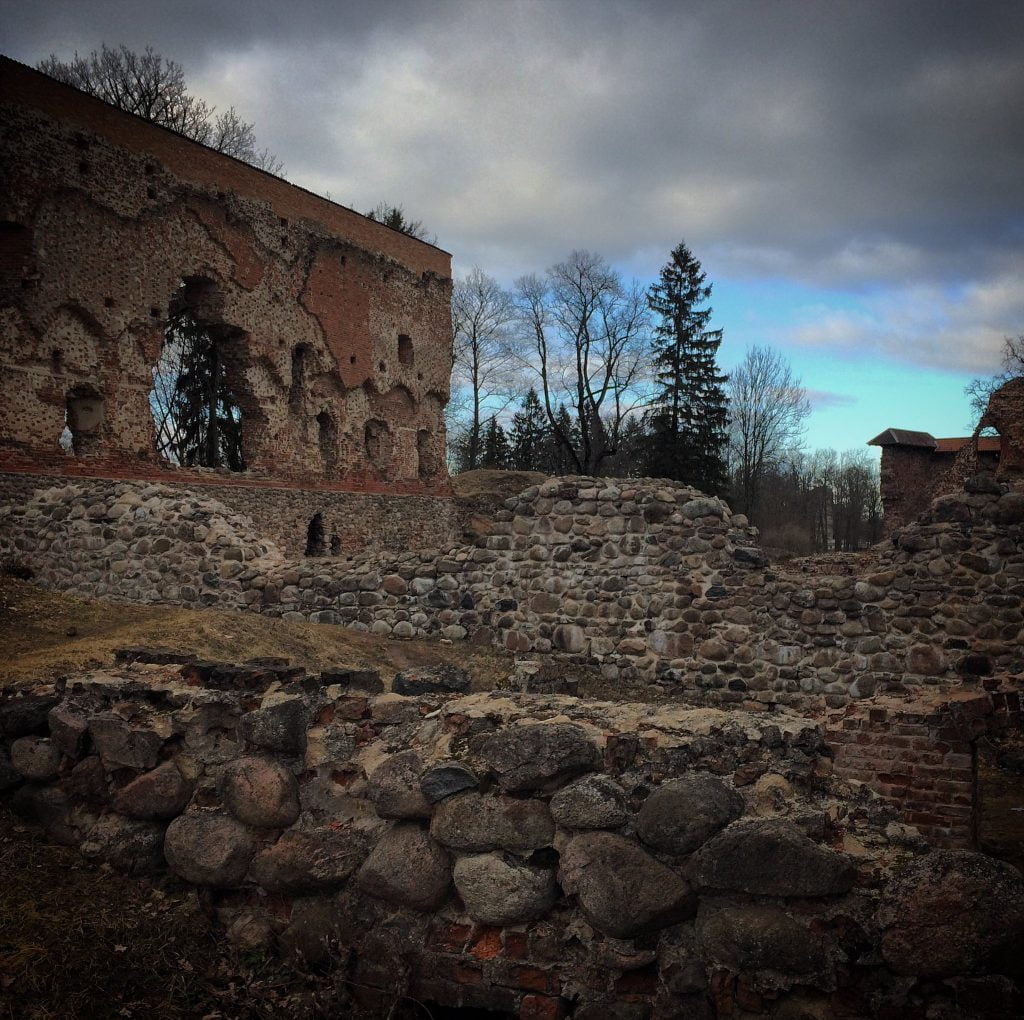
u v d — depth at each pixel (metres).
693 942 4.01
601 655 12.39
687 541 12.12
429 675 6.00
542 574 12.89
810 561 20.77
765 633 11.50
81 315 23.83
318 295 33.50
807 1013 3.72
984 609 10.49
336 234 34.53
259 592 14.12
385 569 13.70
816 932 3.78
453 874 4.43
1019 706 6.80
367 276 36.44
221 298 28.77
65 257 23.19
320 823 4.88
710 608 11.84
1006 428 27.62
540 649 12.77
